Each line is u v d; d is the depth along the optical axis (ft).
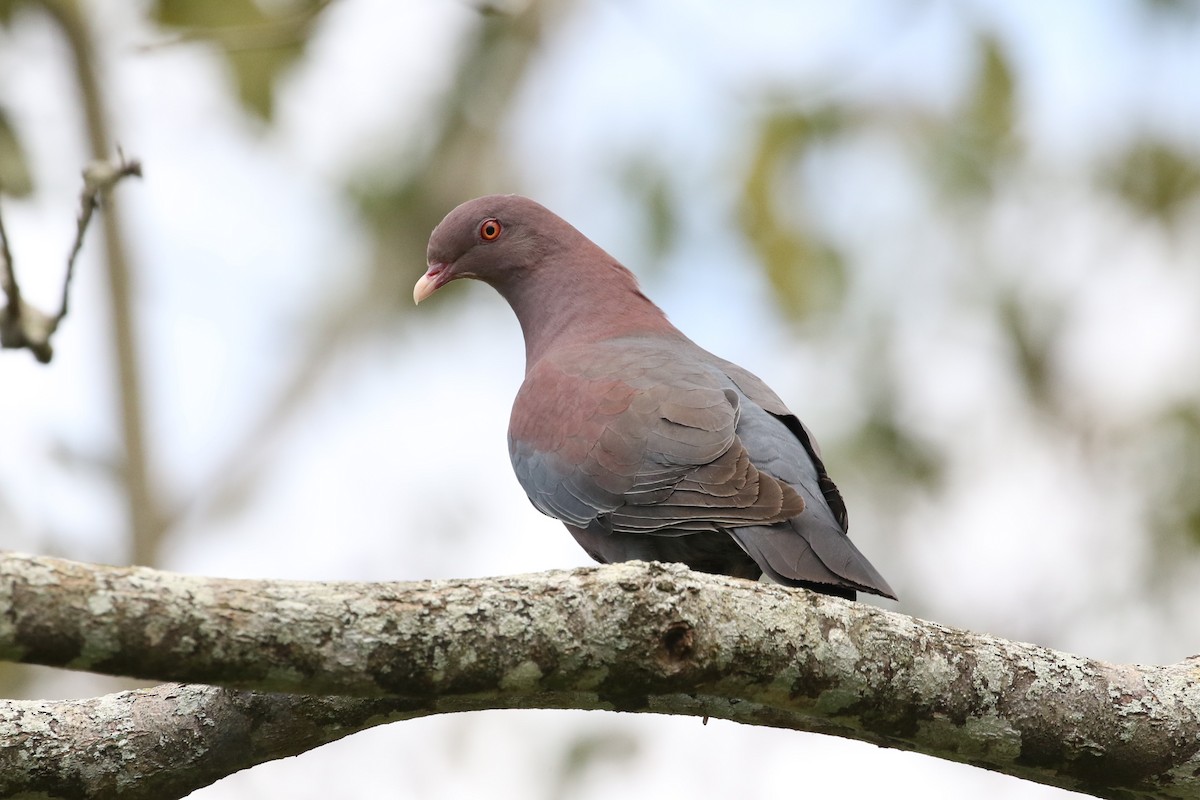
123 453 54.08
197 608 18.94
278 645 19.33
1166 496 49.70
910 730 22.85
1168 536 48.93
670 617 20.88
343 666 19.66
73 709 22.68
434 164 60.08
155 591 18.79
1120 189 54.39
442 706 22.68
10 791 22.36
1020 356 52.31
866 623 22.31
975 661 22.75
